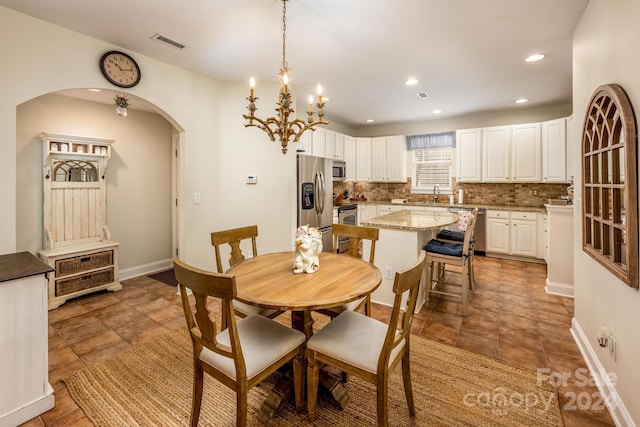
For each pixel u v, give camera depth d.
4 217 2.17
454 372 2.05
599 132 1.89
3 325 1.57
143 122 4.29
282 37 2.59
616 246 1.63
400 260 3.09
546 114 4.91
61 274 3.16
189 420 1.64
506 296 3.40
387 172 6.25
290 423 1.62
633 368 1.46
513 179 5.00
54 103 3.43
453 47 2.79
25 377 1.64
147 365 2.14
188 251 3.41
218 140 3.66
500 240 4.97
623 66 1.55
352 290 1.63
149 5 2.13
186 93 3.31
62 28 2.42
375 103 4.70
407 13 2.23
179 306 3.17
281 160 3.75
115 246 3.57
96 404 1.76
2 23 2.15
